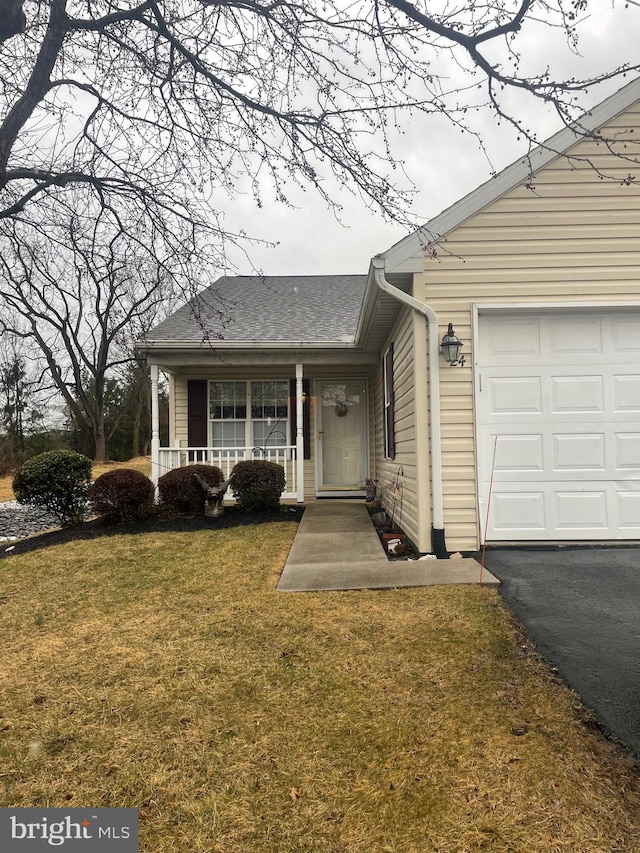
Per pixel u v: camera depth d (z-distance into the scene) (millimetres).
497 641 2971
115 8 3580
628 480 5051
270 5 3322
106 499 7234
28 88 3270
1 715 2453
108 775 2008
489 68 2967
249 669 2814
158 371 8445
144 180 4199
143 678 2771
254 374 9750
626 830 1644
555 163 5047
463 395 5070
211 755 2104
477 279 5082
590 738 2102
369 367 9883
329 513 7840
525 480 5078
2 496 15508
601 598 3594
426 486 5102
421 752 2062
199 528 6883
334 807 1802
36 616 3854
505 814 1724
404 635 3119
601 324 5125
